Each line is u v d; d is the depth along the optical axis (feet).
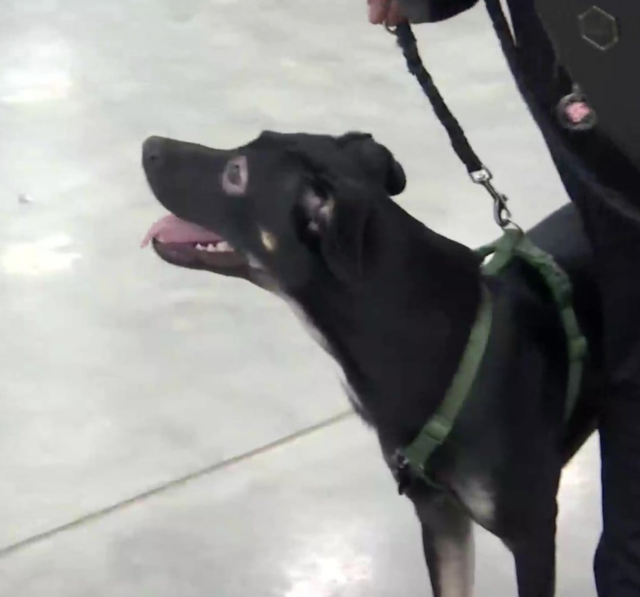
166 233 5.71
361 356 5.13
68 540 7.28
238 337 9.04
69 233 10.46
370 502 7.43
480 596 6.75
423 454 5.18
